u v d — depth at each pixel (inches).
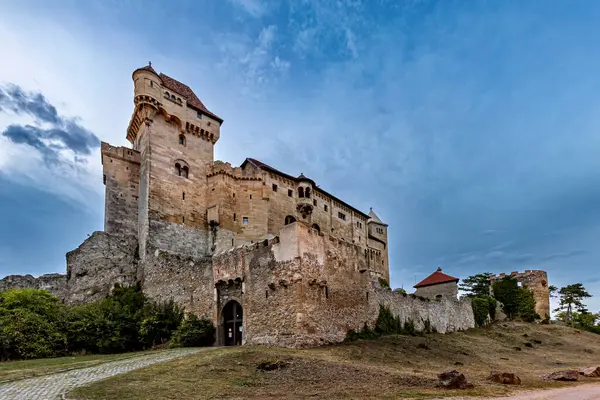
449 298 2009.1
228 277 1227.2
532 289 2795.3
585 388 767.1
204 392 620.4
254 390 642.8
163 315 1409.9
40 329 1232.2
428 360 1066.7
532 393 687.1
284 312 1048.8
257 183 2440.9
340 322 1177.4
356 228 3191.4
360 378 731.4
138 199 2266.2
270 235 2363.4
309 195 2637.8
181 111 2305.6
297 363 806.5
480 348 1445.6
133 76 2219.5
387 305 1473.9
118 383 668.7
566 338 1908.2
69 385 662.5
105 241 2036.2
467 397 617.6
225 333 1222.9
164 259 1610.5
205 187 2349.9
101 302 1695.4
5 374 778.2
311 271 1093.1
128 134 2448.3
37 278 1982.0
